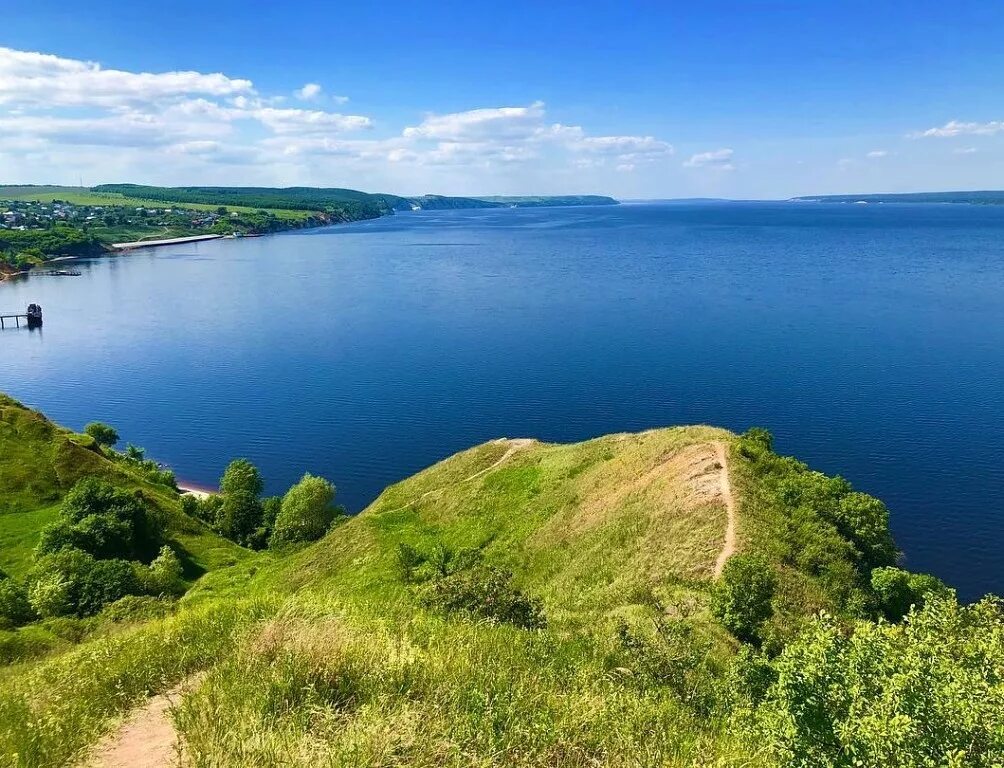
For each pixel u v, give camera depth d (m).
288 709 9.45
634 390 95.00
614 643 16.16
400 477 78.44
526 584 35.03
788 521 30.86
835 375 94.94
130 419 99.25
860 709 7.88
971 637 9.68
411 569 39.41
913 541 53.50
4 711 10.51
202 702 9.82
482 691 10.23
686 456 39.66
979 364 96.56
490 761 8.32
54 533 57.62
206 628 13.85
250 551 69.31
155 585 51.69
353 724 8.90
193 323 159.50
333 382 109.31
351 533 51.34
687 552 29.36
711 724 11.34
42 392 111.88
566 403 92.56
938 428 74.88
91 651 13.77
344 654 10.78
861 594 26.20
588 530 37.81
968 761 7.18
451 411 93.62
